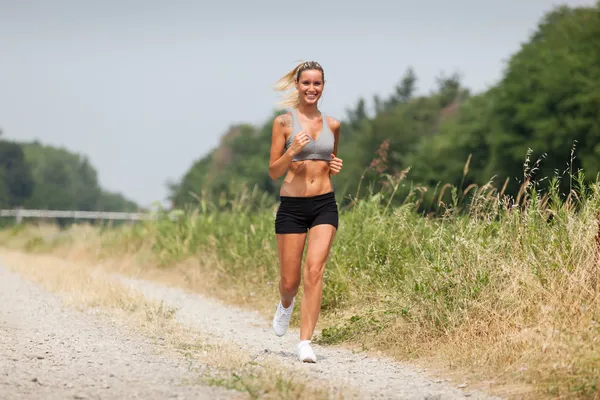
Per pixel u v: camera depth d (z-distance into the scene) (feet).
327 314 49.29
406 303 41.86
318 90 37.47
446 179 288.51
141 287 69.92
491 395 30.07
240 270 67.26
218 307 59.72
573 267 36.63
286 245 37.93
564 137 224.33
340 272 50.60
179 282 75.41
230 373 31.12
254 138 593.42
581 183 39.99
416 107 480.23
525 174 42.83
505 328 35.55
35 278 69.31
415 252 46.85
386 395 29.43
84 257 103.24
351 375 33.55
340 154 411.13
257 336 45.47
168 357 34.76
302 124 37.60
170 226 93.09
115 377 29.99
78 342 37.93
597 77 233.96
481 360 34.22
